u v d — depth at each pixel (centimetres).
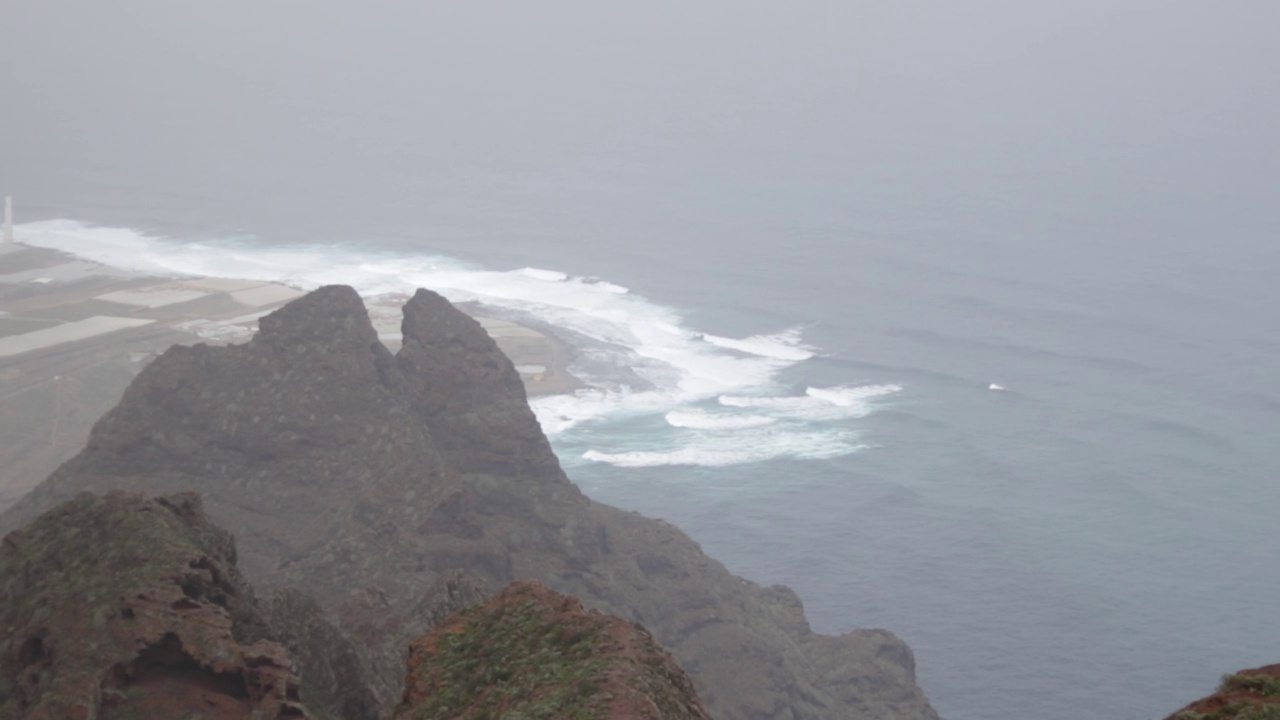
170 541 4697
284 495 8012
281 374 8412
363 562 7512
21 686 4234
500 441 8744
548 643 3222
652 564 8900
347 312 8650
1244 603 15188
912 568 15675
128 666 4191
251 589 5088
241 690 4241
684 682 3111
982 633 14312
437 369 8881
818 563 15662
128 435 8175
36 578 4662
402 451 8100
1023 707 12988
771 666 8494
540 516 8562
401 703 3312
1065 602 14975
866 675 9131
